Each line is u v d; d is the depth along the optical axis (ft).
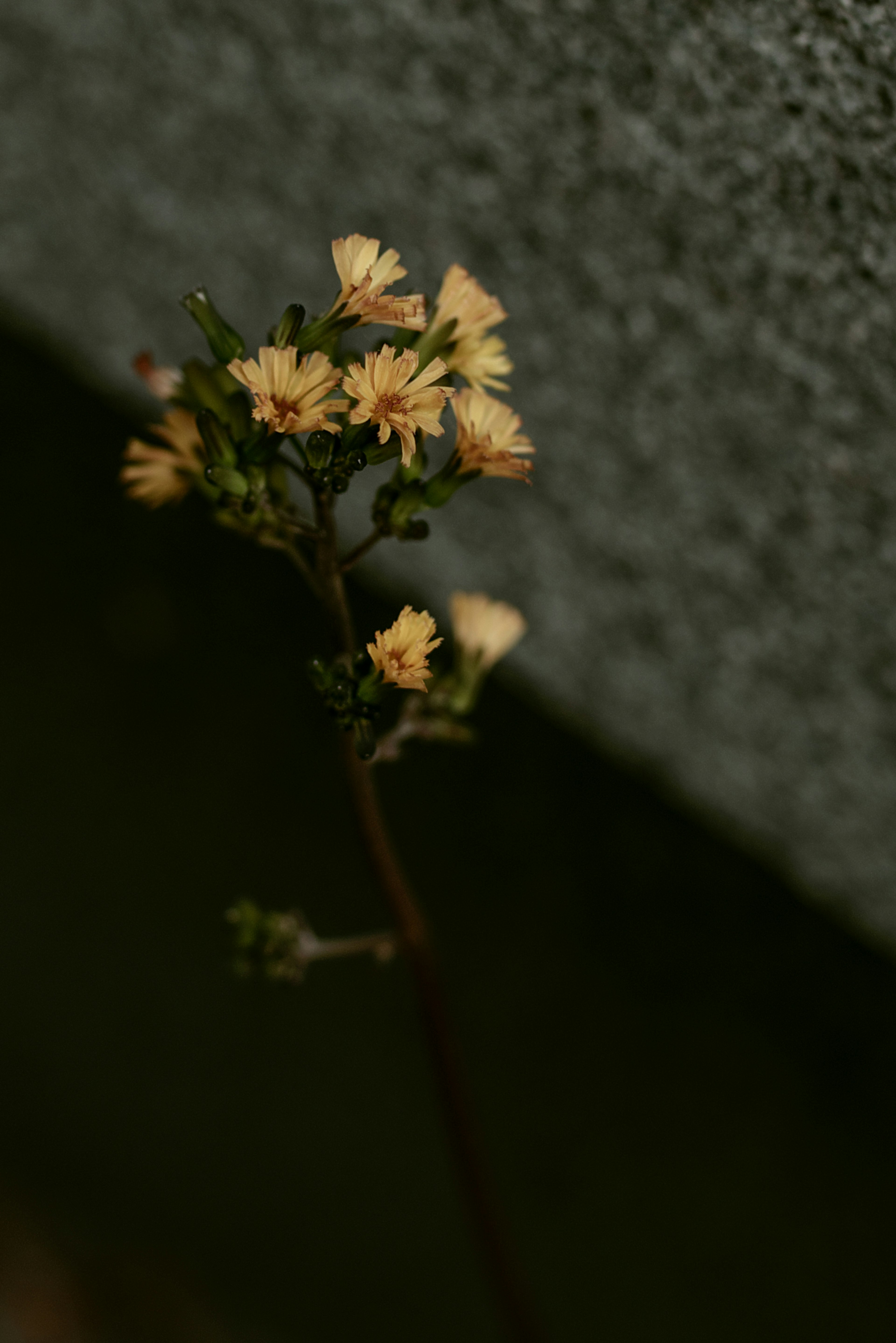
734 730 1.16
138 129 1.12
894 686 1.04
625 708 1.24
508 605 1.25
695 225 0.97
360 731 0.88
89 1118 1.81
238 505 0.88
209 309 0.89
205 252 1.19
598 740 1.29
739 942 1.27
